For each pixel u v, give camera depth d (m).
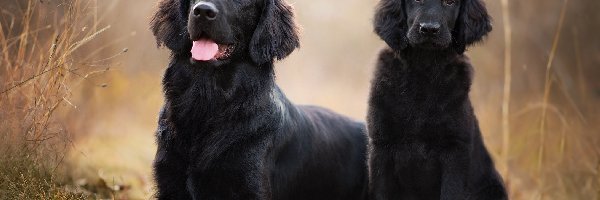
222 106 5.12
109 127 9.68
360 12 16.38
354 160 6.33
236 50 5.12
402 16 6.16
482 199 6.28
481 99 10.74
